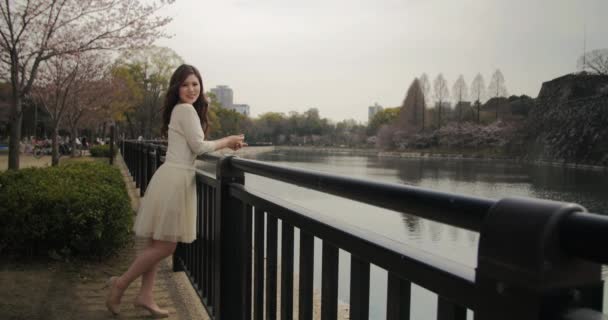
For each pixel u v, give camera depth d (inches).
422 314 126.3
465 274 29.1
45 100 644.1
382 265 38.1
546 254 21.1
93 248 164.2
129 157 573.9
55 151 527.5
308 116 4766.2
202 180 111.9
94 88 798.5
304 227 53.5
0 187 185.0
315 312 135.0
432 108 2133.4
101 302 125.4
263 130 4468.5
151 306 116.5
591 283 22.3
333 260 48.4
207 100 114.3
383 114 4013.3
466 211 27.3
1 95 1370.6
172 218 102.3
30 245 157.6
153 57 2257.6
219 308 92.1
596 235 19.2
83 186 184.1
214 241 98.1
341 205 293.4
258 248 72.6
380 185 37.3
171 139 105.0
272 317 67.3
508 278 23.1
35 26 342.6
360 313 42.7
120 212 169.9
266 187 376.8
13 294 126.0
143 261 109.2
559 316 21.3
